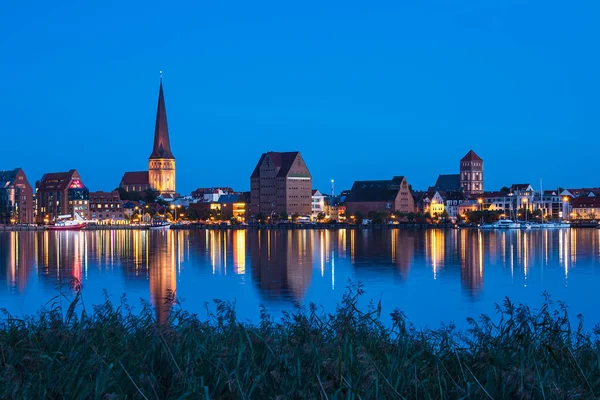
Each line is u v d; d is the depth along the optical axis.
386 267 140.88
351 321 34.06
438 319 76.00
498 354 29.11
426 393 25.91
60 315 35.75
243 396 24.77
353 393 24.91
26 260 167.62
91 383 25.50
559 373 28.16
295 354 28.09
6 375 25.70
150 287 109.06
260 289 105.75
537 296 95.69
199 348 28.58
